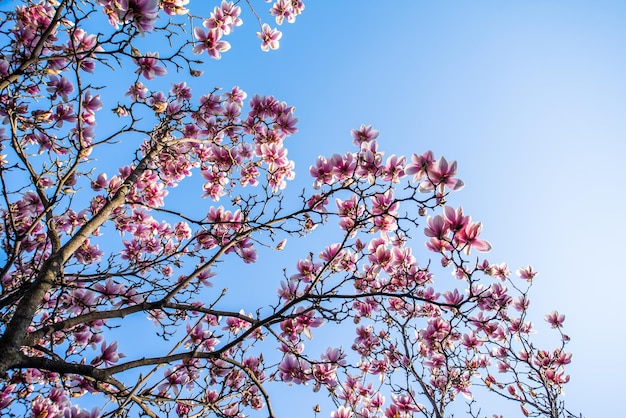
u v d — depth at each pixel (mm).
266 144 5297
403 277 5461
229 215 4723
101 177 5555
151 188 5699
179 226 6500
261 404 5137
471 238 3074
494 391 6781
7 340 2570
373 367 6699
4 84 3180
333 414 5164
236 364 3287
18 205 4676
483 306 5738
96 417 3684
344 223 4715
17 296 3309
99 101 4785
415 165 3166
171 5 3523
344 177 4367
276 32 5852
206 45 4695
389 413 5871
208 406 3467
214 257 3736
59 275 3375
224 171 5586
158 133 4773
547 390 6340
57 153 4730
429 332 6121
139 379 3066
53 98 4453
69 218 5293
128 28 3068
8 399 4109
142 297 4254
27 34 4008
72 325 3086
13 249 3209
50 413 3910
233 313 3510
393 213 4410
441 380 7004
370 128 4570
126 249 6113
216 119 5621
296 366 4379
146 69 4207
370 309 6809
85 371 2766
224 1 4793
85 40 4324
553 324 7855
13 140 3516
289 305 3533
